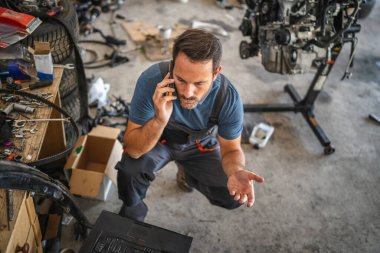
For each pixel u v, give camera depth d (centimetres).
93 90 247
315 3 200
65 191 131
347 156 245
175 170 222
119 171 159
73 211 142
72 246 176
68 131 206
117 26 346
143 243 132
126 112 251
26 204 117
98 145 205
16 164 107
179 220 195
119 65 300
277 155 240
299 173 229
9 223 105
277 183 221
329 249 190
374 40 377
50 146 184
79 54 191
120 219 138
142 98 147
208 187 175
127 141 152
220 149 167
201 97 132
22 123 134
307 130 262
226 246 186
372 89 309
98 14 348
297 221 202
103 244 131
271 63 225
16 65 150
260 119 266
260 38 224
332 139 256
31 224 125
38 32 171
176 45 122
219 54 123
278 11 211
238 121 152
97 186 183
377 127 271
